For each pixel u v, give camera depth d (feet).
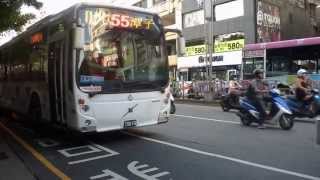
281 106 43.78
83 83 34.47
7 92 58.54
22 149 36.19
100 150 34.58
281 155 30.71
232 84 71.82
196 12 145.28
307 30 153.28
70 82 34.96
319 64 68.90
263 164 27.99
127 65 36.40
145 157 31.30
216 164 28.35
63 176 26.84
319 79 67.72
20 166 29.19
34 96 46.09
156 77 38.06
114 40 35.96
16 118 59.36
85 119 34.50
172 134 41.24
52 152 34.58
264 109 45.03
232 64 129.29
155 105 37.83
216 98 87.45
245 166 27.58
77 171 28.09
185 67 145.59
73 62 34.55
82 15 34.63
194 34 144.77
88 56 34.71
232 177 25.03
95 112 34.81
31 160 31.78
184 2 150.30
